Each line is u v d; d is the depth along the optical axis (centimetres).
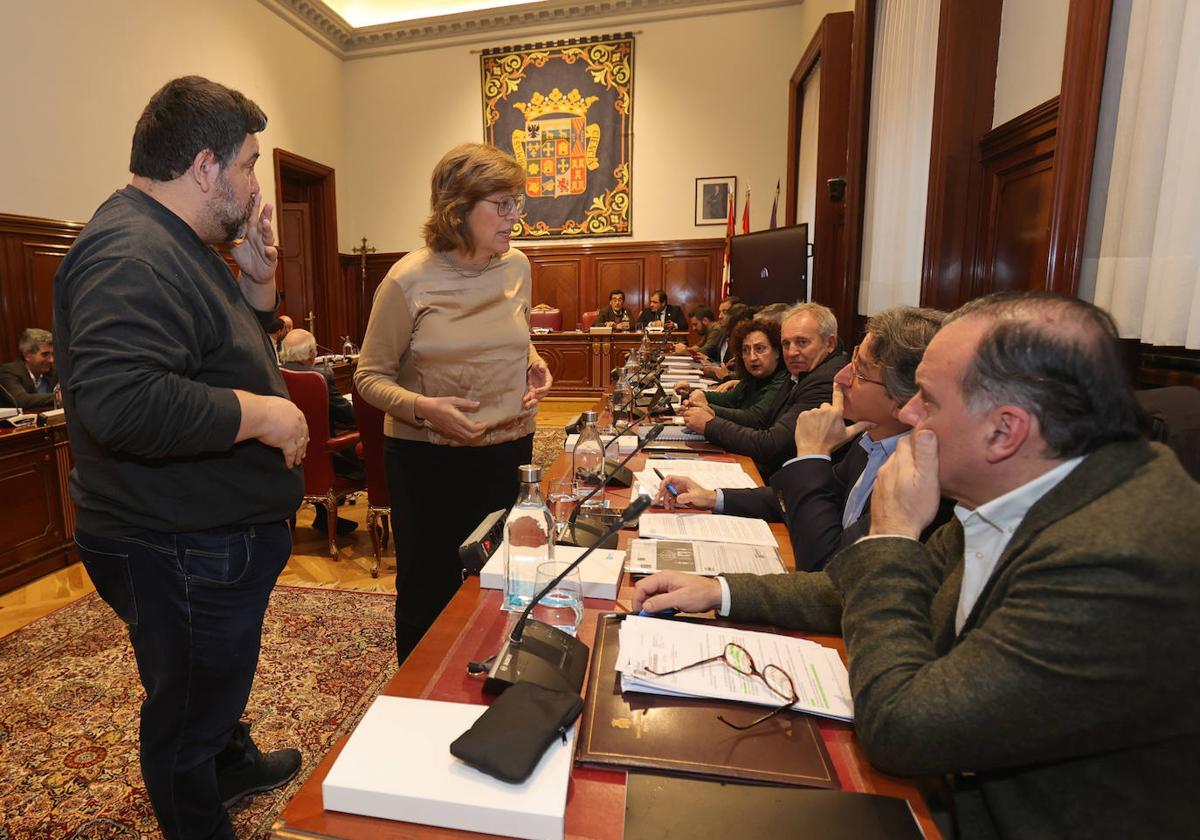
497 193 154
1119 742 58
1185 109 142
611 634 97
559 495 160
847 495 152
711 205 804
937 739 62
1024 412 66
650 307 810
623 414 280
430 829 62
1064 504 65
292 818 64
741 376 340
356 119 867
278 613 263
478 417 169
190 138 110
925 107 323
